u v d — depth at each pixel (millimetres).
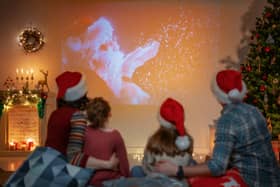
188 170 2400
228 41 7852
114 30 7945
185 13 7906
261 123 2543
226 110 2561
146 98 7941
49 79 7988
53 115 2789
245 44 7801
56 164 2557
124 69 7945
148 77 7938
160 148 2453
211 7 7871
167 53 7914
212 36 7879
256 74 5965
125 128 7945
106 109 2783
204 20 7883
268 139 2580
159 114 2580
